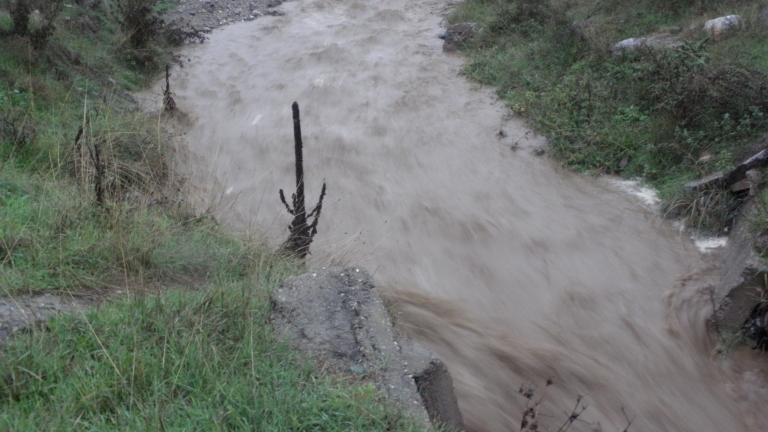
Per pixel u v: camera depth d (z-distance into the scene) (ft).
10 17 35.45
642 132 29.53
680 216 25.16
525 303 21.63
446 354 18.13
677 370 18.84
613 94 32.37
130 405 10.97
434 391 13.32
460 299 21.63
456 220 26.45
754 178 22.74
